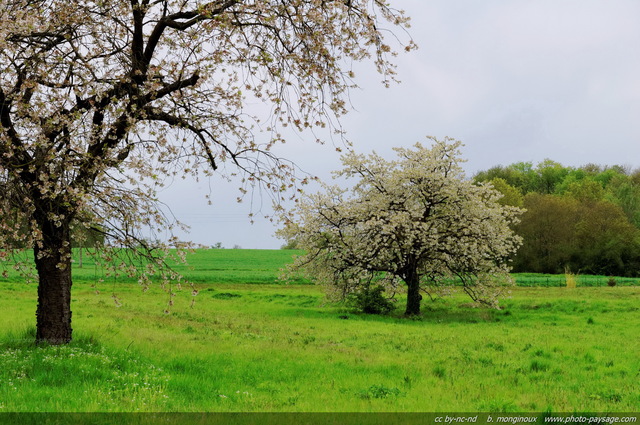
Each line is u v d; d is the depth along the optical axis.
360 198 34.94
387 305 34.22
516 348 18.84
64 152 11.91
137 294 42.03
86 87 12.04
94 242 13.32
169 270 13.38
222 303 39.06
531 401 10.94
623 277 75.75
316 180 12.57
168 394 10.71
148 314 28.00
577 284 59.47
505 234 33.31
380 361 15.62
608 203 83.00
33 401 9.40
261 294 45.94
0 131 11.11
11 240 12.05
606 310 32.94
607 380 13.27
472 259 33.16
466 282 35.09
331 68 12.04
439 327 26.36
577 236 82.38
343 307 37.75
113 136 12.77
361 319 30.00
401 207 33.44
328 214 33.94
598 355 17.12
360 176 34.94
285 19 11.98
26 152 12.06
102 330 18.80
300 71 11.98
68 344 14.27
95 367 11.88
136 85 12.62
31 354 12.57
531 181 112.25
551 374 14.02
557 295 44.28
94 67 12.53
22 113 12.23
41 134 11.82
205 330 22.36
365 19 11.75
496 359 16.39
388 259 33.41
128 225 13.03
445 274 34.94
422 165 33.25
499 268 33.88
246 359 15.09
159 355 14.71
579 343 19.92
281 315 31.58
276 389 11.70
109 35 13.18
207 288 50.69
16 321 20.06
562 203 85.62
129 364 12.75
